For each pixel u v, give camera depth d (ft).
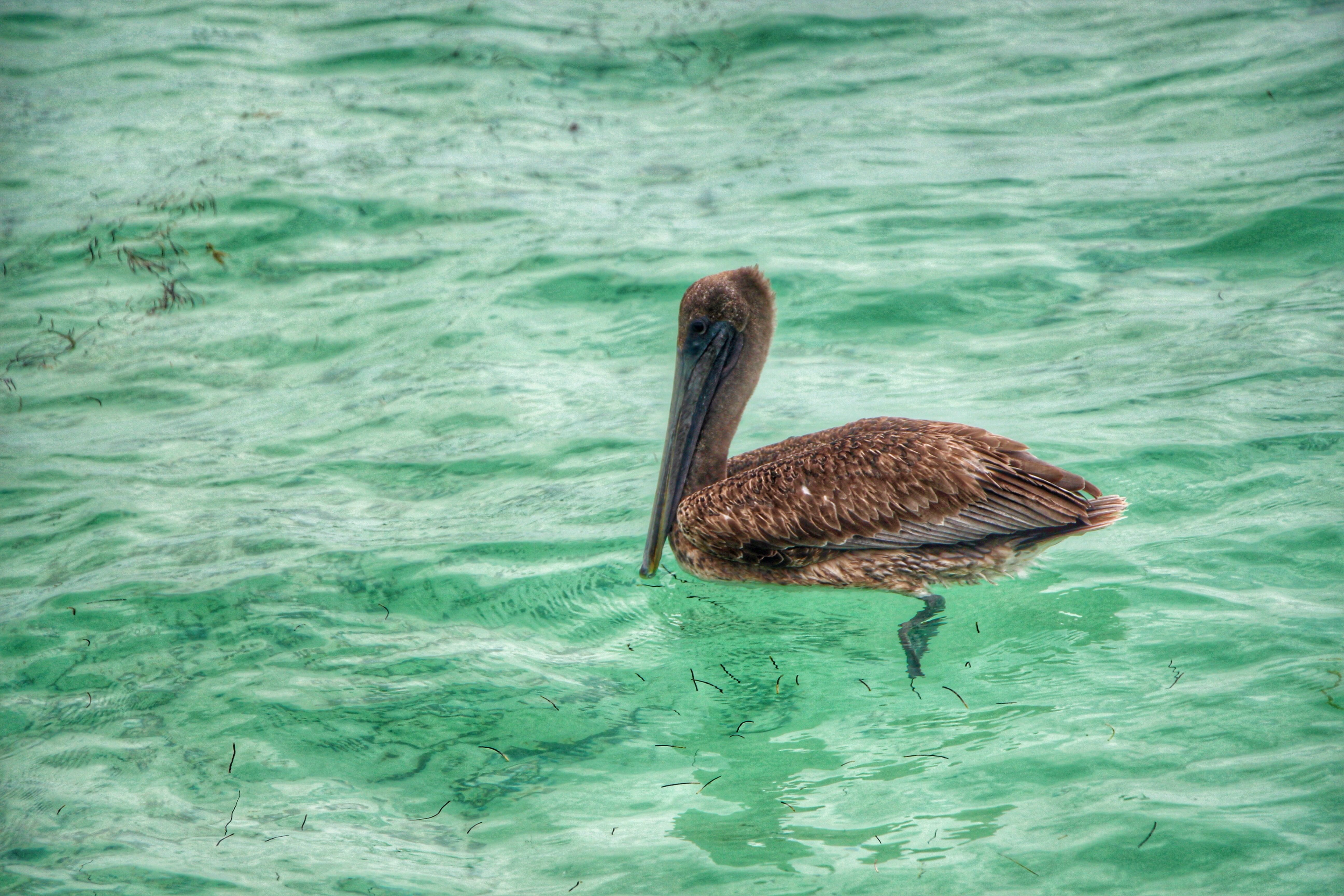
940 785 24.86
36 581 36.01
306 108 82.28
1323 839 21.61
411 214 65.87
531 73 87.86
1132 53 81.92
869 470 34.19
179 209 66.64
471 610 34.12
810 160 69.72
